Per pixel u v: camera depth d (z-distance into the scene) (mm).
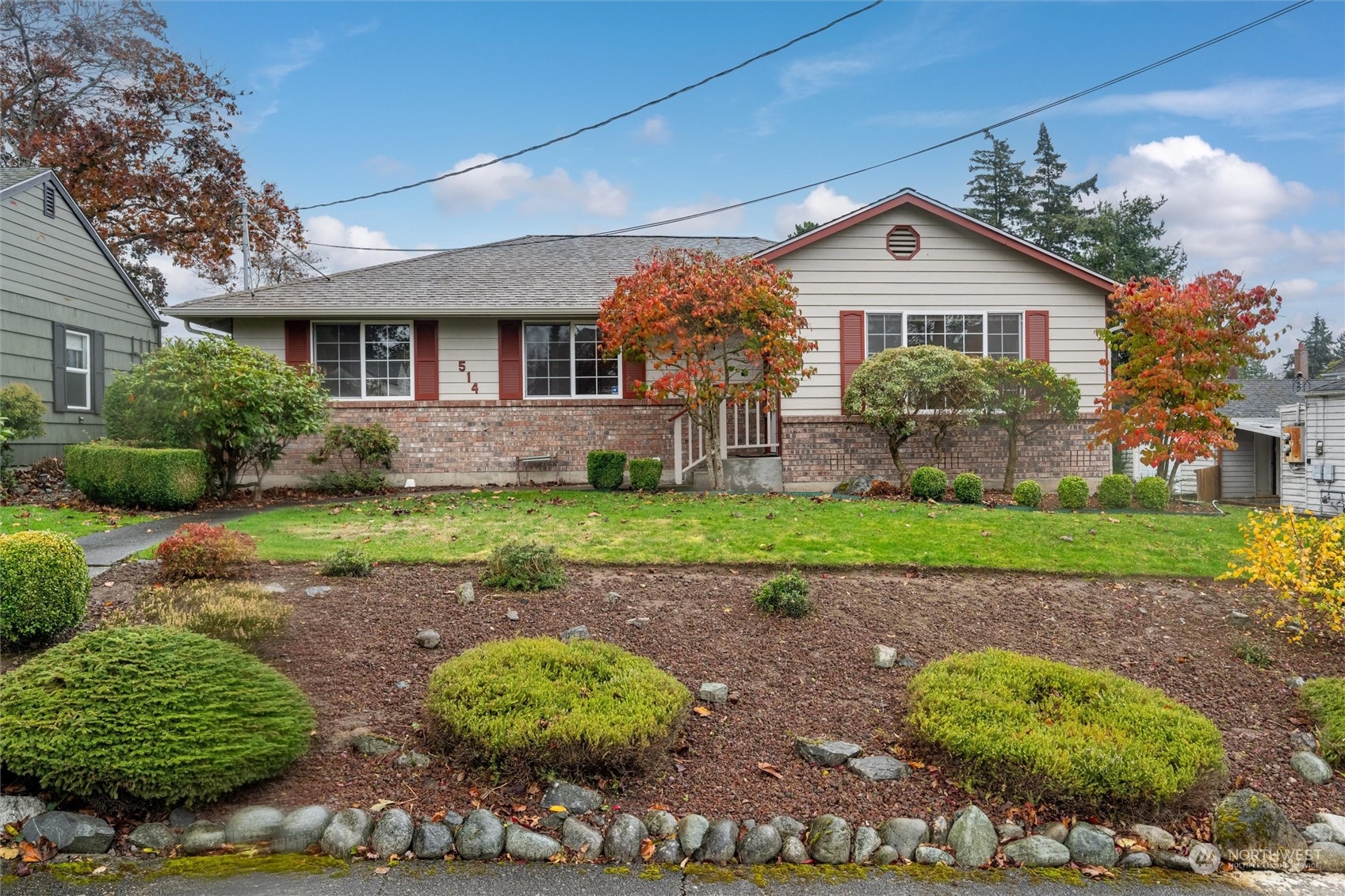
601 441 14211
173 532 8383
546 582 6441
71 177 22328
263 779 3854
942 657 5660
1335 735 4609
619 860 3576
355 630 5488
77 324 14938
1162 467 13086
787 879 3527
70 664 3803
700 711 4734
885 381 12531
